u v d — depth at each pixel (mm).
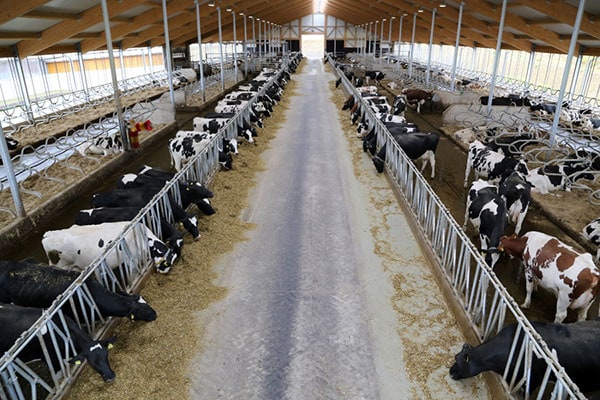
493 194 6938
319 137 15391
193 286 6281
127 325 5410
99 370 4375
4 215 8336
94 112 19234
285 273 6703
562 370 3475
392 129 12133
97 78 30656
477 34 28766
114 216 7016
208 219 8391
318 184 10609
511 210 7500
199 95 23797
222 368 4852
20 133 15141
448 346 5164
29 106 16984
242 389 4590
